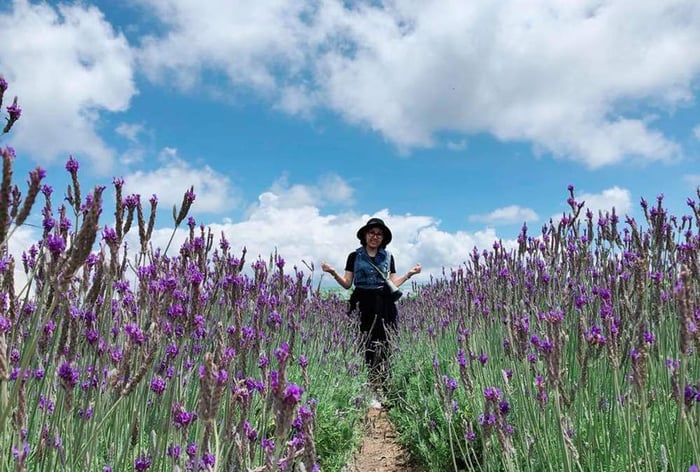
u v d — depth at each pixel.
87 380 2.13
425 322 6.66
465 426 2.77
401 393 5.67
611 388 2.69
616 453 2.51
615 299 2.88
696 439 1.85
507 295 3.66
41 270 2.01
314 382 4.48
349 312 7.35
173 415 2.07
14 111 1.67
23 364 1.12
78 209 1.88
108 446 2.35
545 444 2.46
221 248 3.20
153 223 1.99
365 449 4.52
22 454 1.32
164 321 2.25
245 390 1.75
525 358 2.53
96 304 1.99
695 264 2.65
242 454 1.75
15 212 1.59
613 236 3.56
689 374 2.56
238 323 2.26
